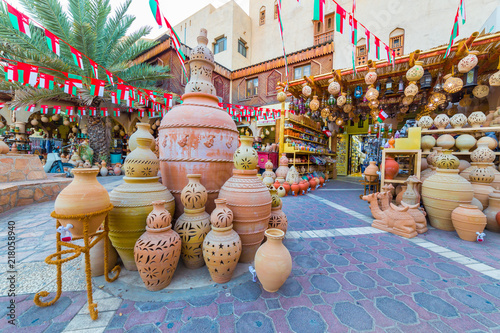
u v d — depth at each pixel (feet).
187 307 4.98
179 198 7.36
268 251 5.45
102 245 6.36
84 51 21.15
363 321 4.59
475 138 14.38
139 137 6.64
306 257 7.68
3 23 15.51
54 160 25.73
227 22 40.78
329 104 20.74
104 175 31.63
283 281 5.39
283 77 34.30
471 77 14.42
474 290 5.70
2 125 37.17
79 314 4.66
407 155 16.65
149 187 6.47
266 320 4.60
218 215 5.90
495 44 13.09
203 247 5.88
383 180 14.38
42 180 16.19
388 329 4.38
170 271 5.59
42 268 6.50
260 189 6.98
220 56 41.96
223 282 5.97
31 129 40.29
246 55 44.50
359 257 7.68
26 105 27.02
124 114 41.63
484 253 7.97
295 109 23.52
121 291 5.50
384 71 17.44
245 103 38.73
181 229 6.34
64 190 4.70
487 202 11.05
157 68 26.99
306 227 11.09
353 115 26.12
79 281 5.90
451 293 5.57
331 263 7.22
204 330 4.30
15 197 13.65
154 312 4.80
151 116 35.06
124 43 24.90
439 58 15.21
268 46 42.63
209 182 7.47
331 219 12.53
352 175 43.06
